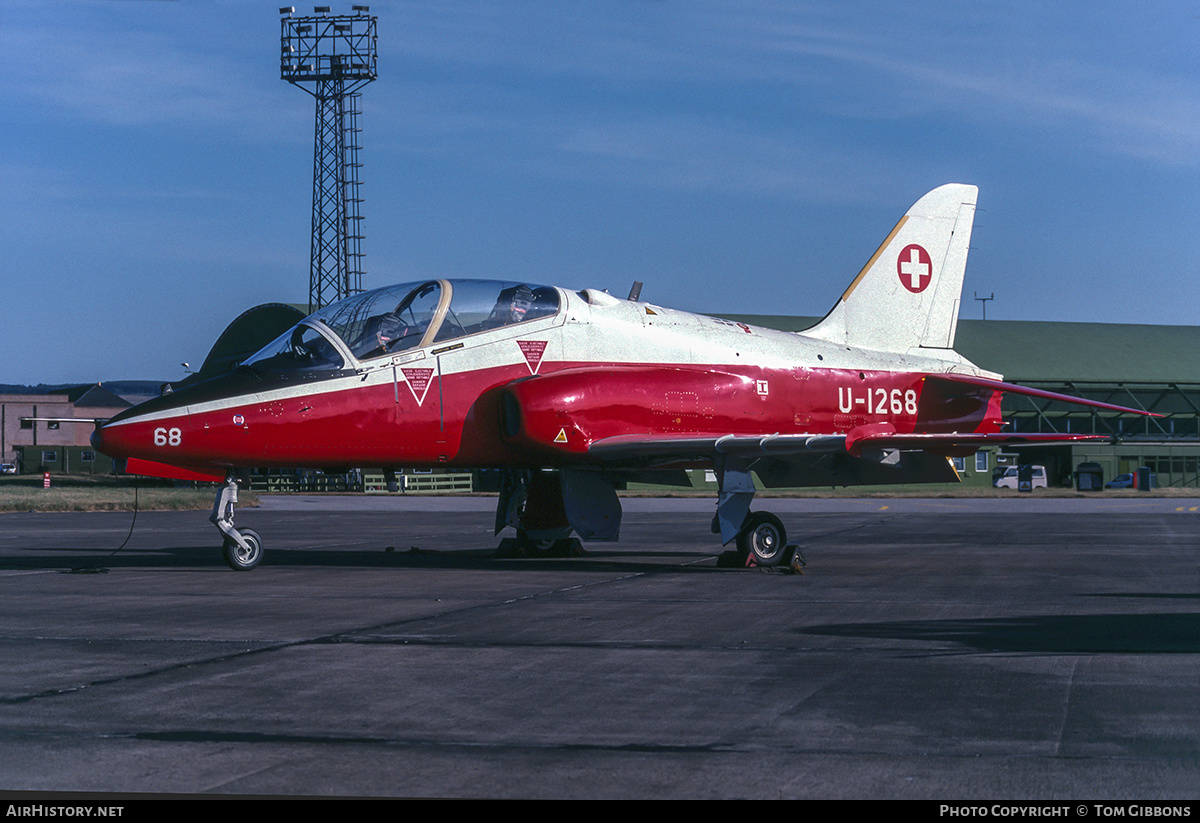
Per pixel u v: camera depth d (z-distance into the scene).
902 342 16.67
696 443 13.12
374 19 58.53
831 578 12.50
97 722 5.55
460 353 13.58
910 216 16.83
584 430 13.33
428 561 15.15
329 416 12.95
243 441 12.66
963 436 12.96
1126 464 58.66
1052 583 11.80
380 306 13.65
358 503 40.78
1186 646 7.62
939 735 5.25
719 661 7.16
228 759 4.89
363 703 5.98
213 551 16.84
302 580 12.30
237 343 59.19
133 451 12.35
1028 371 62.78
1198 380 64.38
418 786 4.51
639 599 10.49
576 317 14.30
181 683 6.50
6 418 100.31
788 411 15.02
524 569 13.80
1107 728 5.36
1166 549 16.58
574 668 6.94
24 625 8.78
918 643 7.83
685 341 14.83
